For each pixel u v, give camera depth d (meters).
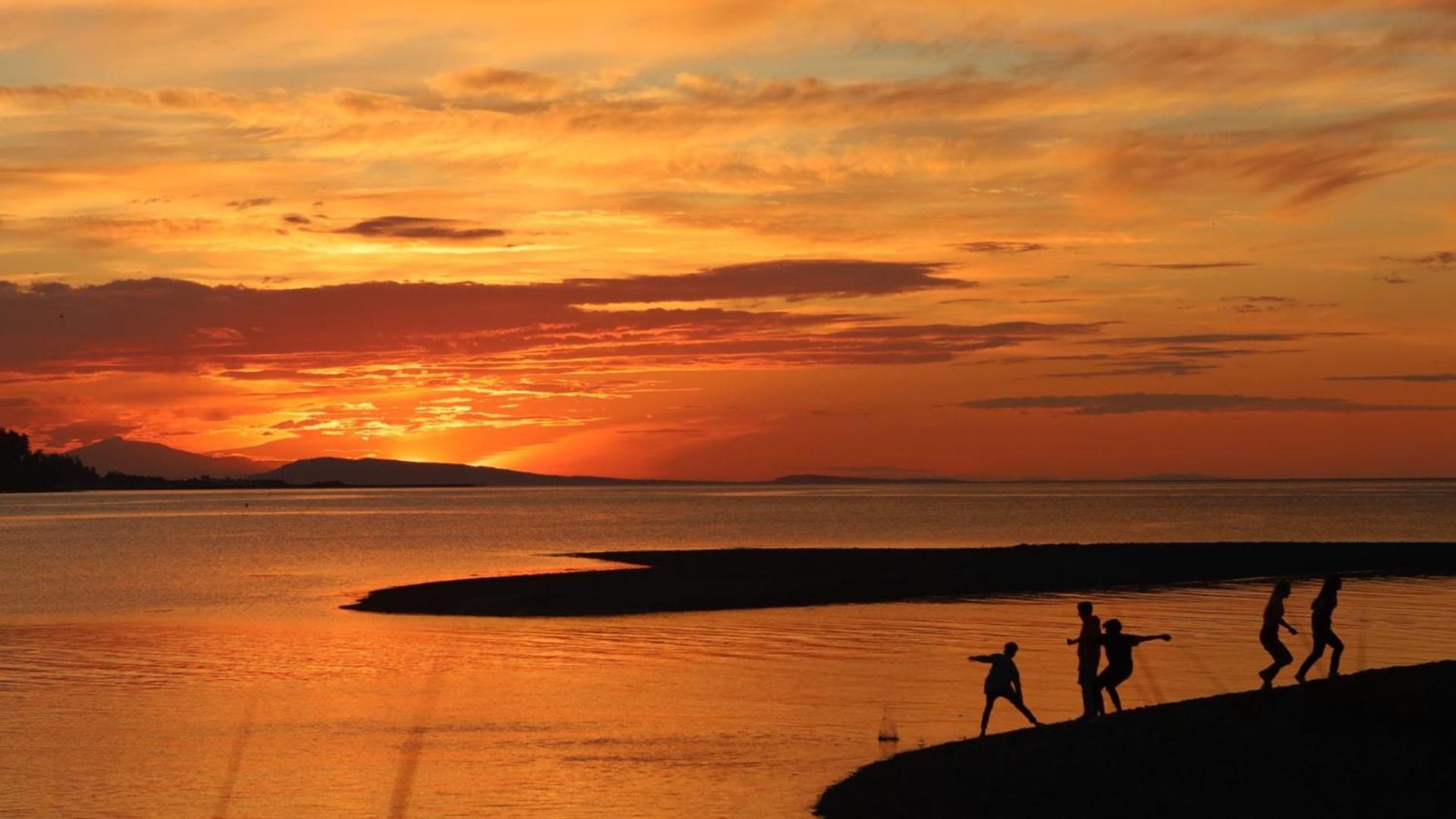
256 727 33.91
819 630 55.59
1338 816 21.36
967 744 28.36
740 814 24.45
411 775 28.08
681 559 96.69
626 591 73.31
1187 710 28.02
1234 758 24.39
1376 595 69.38
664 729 33.22
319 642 52.75
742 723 34.00
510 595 71.44
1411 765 23.14
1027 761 25.94
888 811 24.03
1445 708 25.59
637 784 26.94
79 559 118.19
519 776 27.86
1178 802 22.66
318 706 37.22
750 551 104.12
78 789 27.16
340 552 129.75
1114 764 25.03
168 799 26.30
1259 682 39.97
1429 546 102.88
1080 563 90.19
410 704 37.34
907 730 32.88
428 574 96.19
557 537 166.62
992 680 30.00
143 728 33.97
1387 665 43.62
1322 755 24.11
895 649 49.03
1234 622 57.25
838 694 38.69
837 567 88.38
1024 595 71.00
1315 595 70.06
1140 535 164.88
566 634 55.03
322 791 26.77
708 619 60.59
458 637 54.31
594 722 34.28
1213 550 100.31
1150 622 57.47
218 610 68.31
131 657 48.66
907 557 96.19
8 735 33.00
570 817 24.47
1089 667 29.69
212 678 43.00
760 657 47.03
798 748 30.67
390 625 59.44
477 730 33.31
